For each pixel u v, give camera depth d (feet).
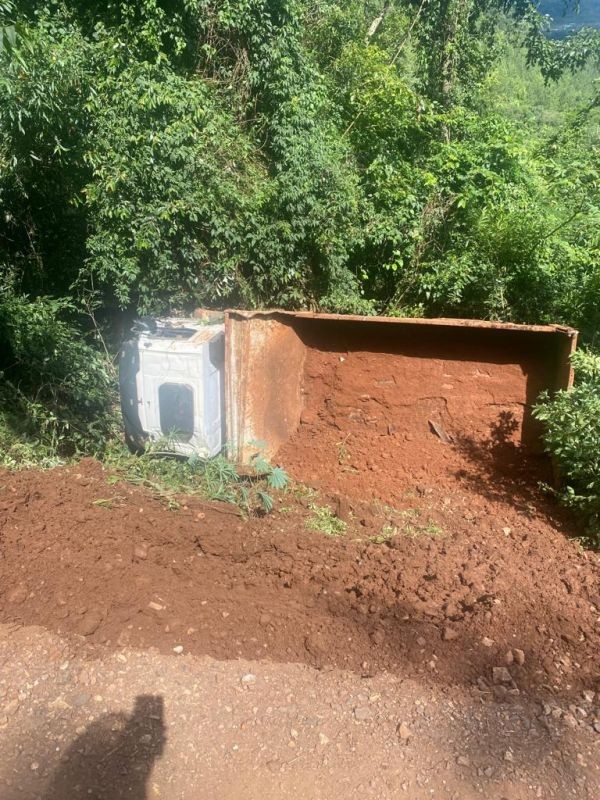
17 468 14.73
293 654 10.30
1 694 9.31
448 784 8.46
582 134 29.71
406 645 10.50
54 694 9.36
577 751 9.01
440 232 22.67
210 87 22.08
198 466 15.75
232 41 22.43
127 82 18.31
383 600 11.44
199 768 8.50
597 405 13.79
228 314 15.34
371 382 17.56
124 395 16.65
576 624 11.14
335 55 29.43
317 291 20.97
